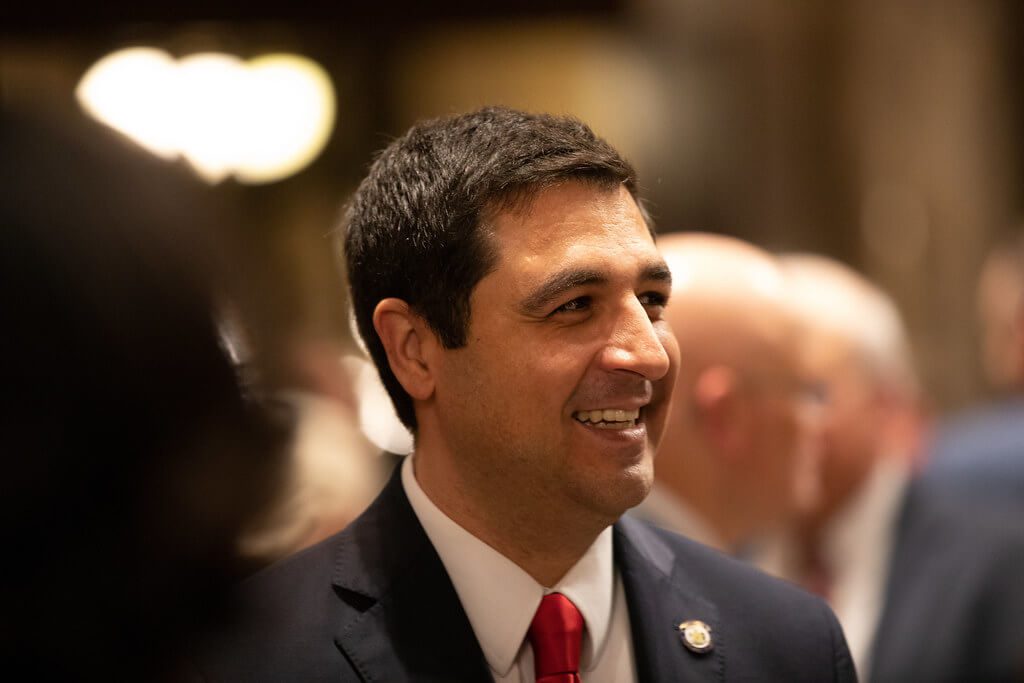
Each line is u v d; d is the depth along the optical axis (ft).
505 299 9.18
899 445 19.51
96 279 5.39
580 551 9.79
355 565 9.85
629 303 9.23
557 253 9.12
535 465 9.25
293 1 30.81
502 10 33.27
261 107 31.27
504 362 9.21
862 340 19.04
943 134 47.34
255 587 9.62
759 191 45.37
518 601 9.60
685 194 44.96
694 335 15.35
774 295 15.72
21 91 6.08
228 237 6.59
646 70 44.96
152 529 5.62
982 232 47.57
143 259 5.51
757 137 45.39
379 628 9.45
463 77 44.19
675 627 10.05
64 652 5.62
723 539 15.55
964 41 47.75
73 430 5.42
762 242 45.19
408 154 9.98
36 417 5.38
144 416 5.50
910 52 47.01
